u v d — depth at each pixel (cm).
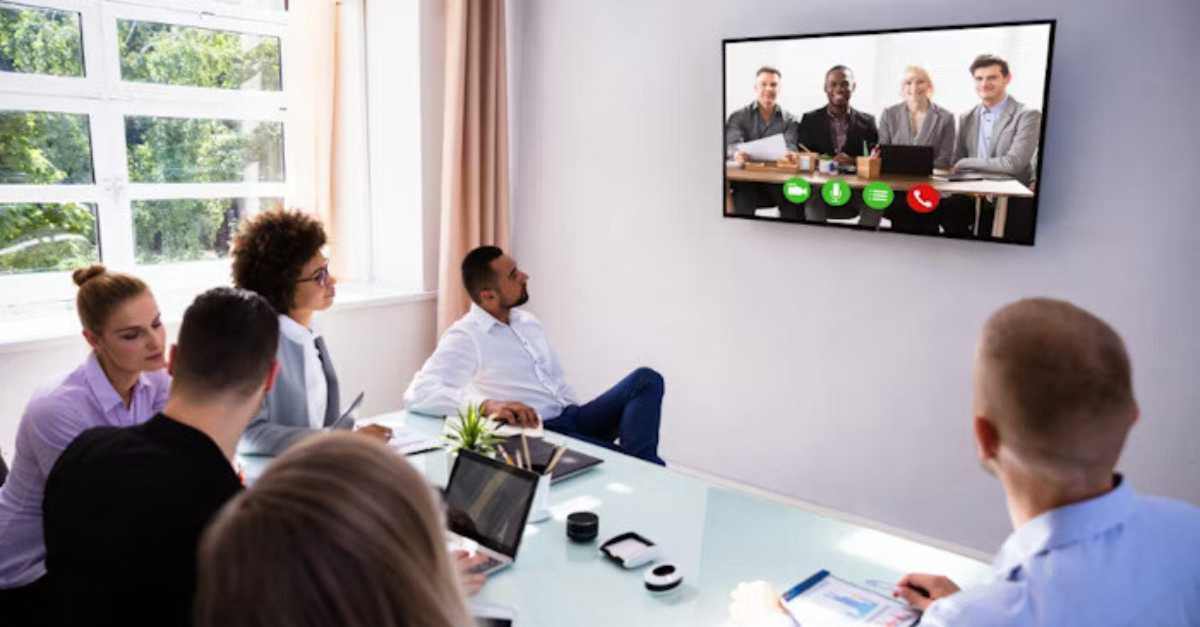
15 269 317
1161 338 270
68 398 195
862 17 311
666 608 149
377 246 420
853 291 328
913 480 324
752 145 333
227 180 376
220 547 60
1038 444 104
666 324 384
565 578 160
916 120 293
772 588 151
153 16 340
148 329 197
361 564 60
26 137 313
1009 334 106
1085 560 104
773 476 360
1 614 188
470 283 300
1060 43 275
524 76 418
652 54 369
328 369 252
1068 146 278
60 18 316
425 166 396
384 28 395
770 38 319
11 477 195
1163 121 261
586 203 403
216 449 125
